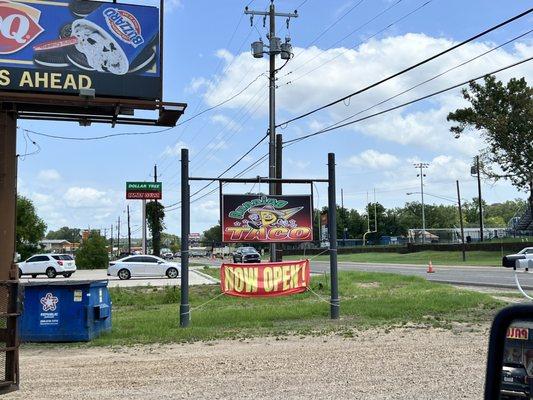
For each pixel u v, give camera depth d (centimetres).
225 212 1496
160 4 1550
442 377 784
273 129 2828
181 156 1400
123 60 1502
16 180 1377
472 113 5112
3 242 1322
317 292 2062
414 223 14388
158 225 7781
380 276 2759
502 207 17850
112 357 988
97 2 1495
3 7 1426
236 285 1483
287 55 2850
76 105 1430
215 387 755
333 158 1508
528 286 2280
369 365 872
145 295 2275
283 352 994
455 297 1712
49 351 1080
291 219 1534
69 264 4275
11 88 1414
